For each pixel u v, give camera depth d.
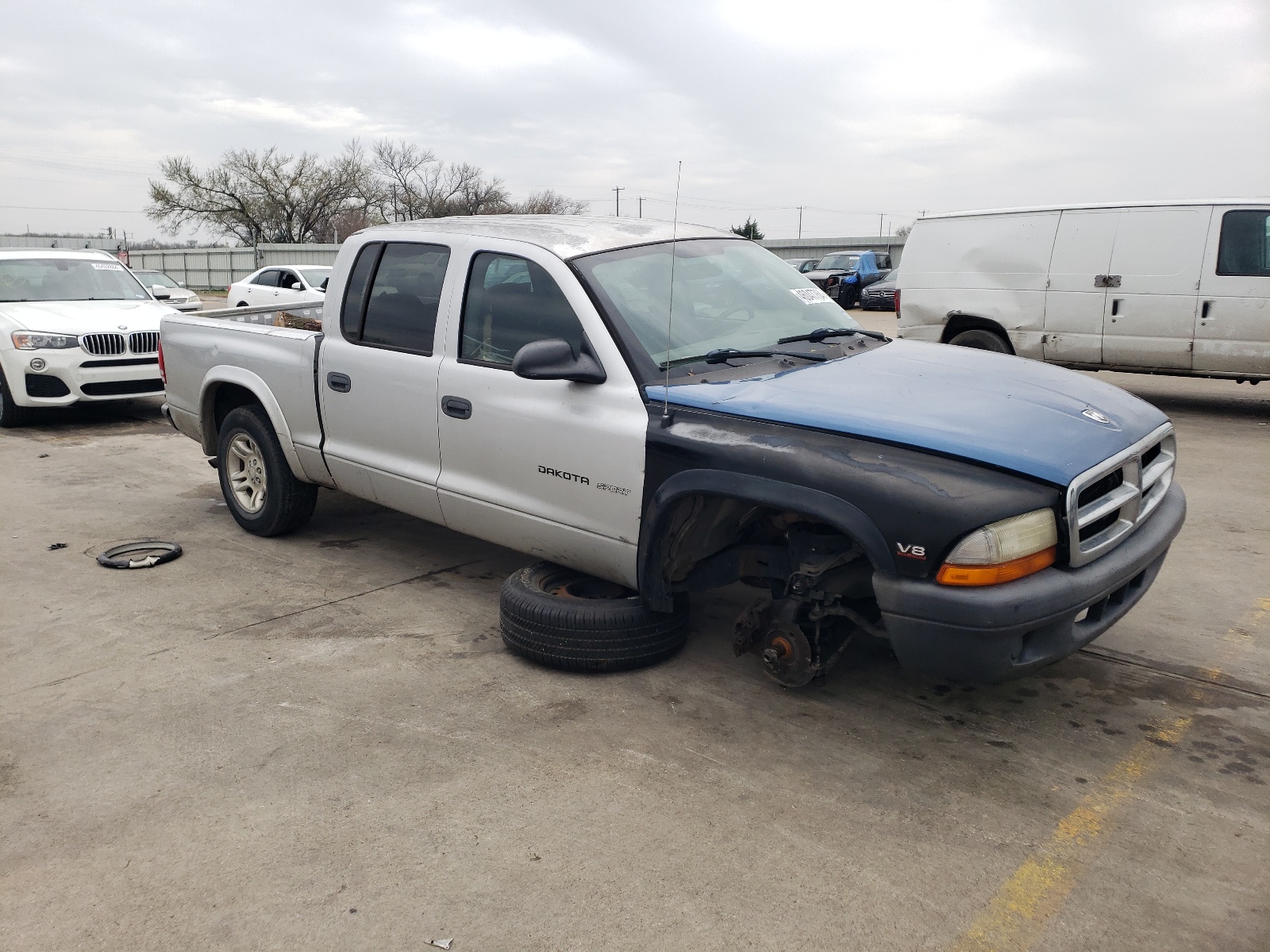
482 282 4.16
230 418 5.70
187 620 4.49
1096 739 3.30
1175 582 4.83
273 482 5.47
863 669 3.87
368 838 2.78
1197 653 4.00
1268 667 3.86
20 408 9.41
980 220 10.48
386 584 4.97
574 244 3.99
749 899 2.48
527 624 3.83
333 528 5.98
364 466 4.74
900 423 3.06
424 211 59.59
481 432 4.07
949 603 2.82
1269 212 8.74
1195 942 2.32
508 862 2.65
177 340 6.06
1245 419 9.38
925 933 2.36
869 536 2.94
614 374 3.61
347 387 4.77
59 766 3.21
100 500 6.75
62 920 2.45
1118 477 3.17
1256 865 2.60
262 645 4.20
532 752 3.24
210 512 6.43
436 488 4.34
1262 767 3.11
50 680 3.88
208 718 3.53
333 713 3.55
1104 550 3.05
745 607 4.59
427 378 4.30
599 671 3.79
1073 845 2.70
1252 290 8.90
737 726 3.41
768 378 3.52
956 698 3.61
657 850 2.70
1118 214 9.56
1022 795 2.96
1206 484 6.76
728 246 4.50
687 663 3.94
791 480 3.08
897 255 41.09
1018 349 10.36
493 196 59.28
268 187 59.06
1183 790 2.97
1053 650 2.97
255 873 2.63
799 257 42.59
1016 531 2.81
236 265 45.44
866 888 2.52
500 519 4.09
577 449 3.68
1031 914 2.42
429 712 3.54
